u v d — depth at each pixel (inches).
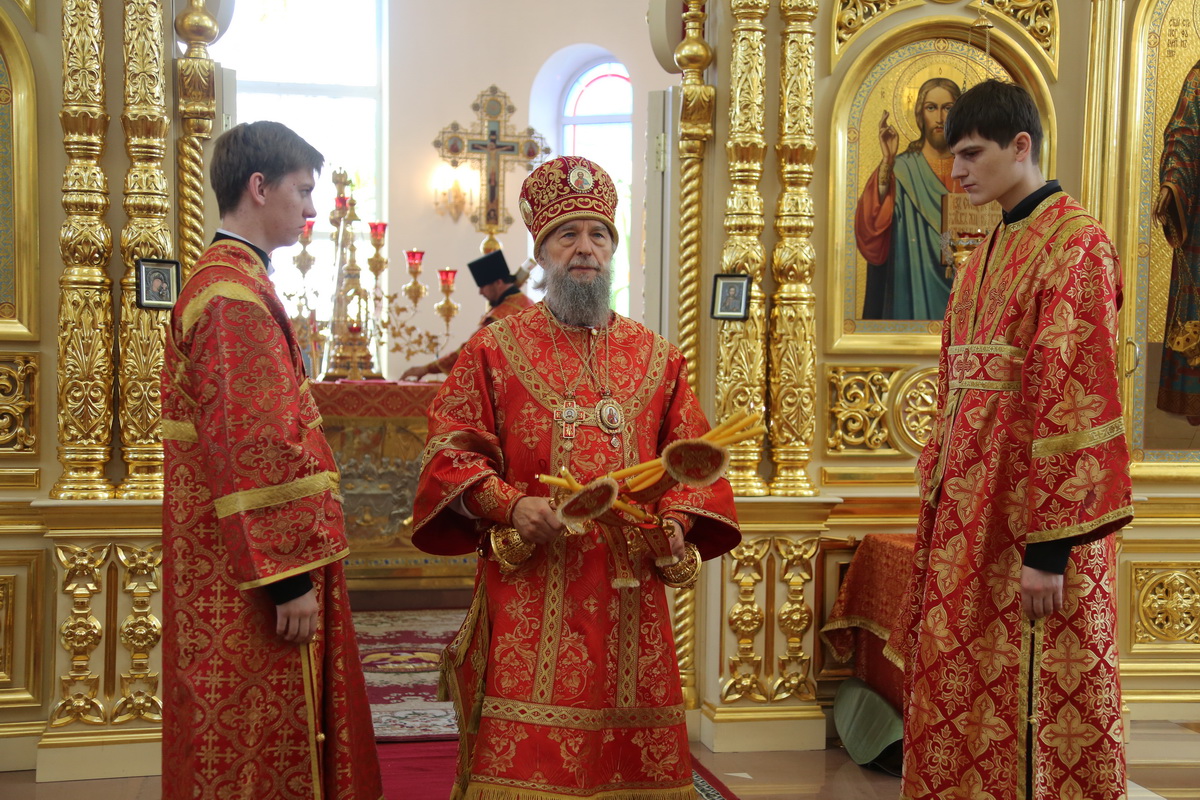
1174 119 157.2
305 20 436.1
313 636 82.1
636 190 418.0
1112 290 86.2
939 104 151.1
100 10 133.2
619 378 88.5
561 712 81.2
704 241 151.7
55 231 136.4
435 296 430.0
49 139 135.9
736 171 145.8
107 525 133.7
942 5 150.8
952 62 151.4
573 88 443.5
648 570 86.0
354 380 239.8
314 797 81.7
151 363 135.1
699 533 91.9
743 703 148.3
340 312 250.1
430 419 88.7
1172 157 157.4
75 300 132.3
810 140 145.4
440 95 432.8
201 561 81.5
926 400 152.6
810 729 148.8
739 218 145.6
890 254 151.5
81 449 133.6
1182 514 161.6
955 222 151.9
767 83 148.4
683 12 156.0
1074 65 155.0
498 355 88.5
